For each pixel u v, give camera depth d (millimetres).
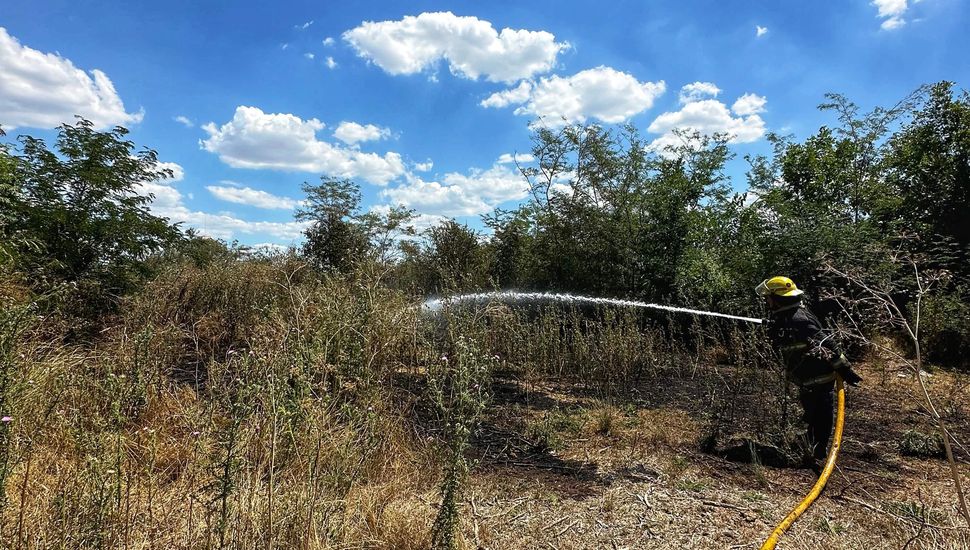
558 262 11570
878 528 3434
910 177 12648
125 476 3109
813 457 4574
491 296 8445
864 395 7051
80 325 6574
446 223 12211
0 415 2525
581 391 7180
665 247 11250
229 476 2555
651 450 4934
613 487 4113
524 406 6309
